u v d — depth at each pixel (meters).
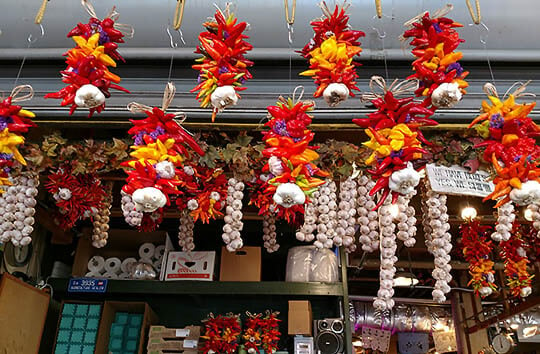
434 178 1.64
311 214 1.77
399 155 1.12
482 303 5.49
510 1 1.87
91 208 2.18
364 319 5.37
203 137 1.76
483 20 1.87
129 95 1.70
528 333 5.40
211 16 1.89
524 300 4.21
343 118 1.61
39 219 2.91
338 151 1.75
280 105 1.19
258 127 1.66
